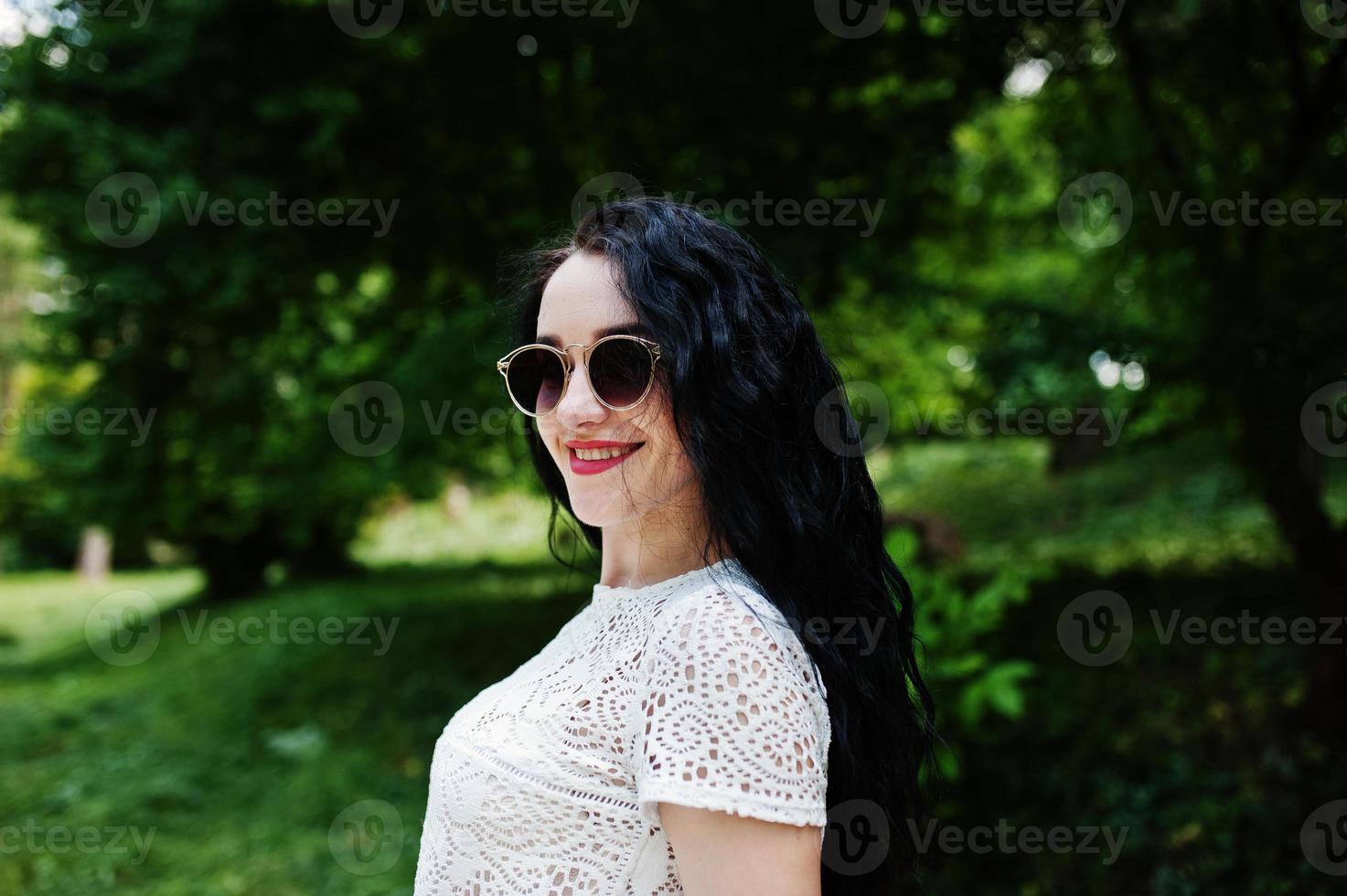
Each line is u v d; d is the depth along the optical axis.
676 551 0.96
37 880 4.10
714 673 0.76
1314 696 3.62
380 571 13.29
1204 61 4.02
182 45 5.34
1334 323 3.22
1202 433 4.39
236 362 7.05
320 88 5.29
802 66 4.48
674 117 4.99
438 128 5.61
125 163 5.37
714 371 0.86
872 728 0.92
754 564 0.86
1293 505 3.65
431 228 5.88
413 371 5.50
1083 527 8.62
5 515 11.68
